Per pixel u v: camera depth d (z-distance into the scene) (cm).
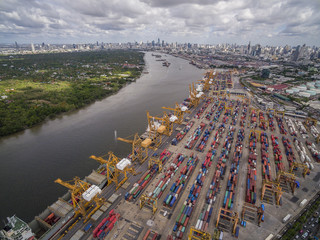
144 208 10169
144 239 8375
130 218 9562
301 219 9331
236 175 12381
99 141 17188
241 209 10025
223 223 9225
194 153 14988
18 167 13850
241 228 9000
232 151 15212
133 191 11119
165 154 14625
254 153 14575
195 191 10956
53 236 8975
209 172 12762
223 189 11338
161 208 10119
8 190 11788
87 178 11994
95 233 8694
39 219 9556
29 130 19738
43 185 12200
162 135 18038
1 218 10062
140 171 13112
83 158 14812
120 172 12700
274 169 13138
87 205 10425
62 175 13038
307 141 16788
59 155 15212
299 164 12625
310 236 8462
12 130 18900
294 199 10719
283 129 18775
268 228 9012
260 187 11606
